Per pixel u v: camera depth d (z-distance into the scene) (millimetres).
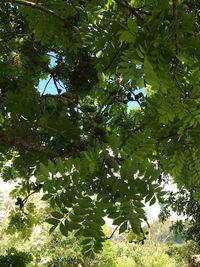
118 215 1717
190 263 21891
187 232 16156
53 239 18625
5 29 5133
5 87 3928
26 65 4305
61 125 2840
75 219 1713
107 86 3771
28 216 5832
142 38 2176
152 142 1821
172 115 1951
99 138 2617
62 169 1751
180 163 2574
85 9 3090
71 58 4387
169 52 2154
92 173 1802
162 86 1863
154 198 1739
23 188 4988
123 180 1758
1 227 13828
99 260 19922
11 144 2844
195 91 1961
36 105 3018
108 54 2629
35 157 3016
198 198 2725
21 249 15789
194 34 2221
